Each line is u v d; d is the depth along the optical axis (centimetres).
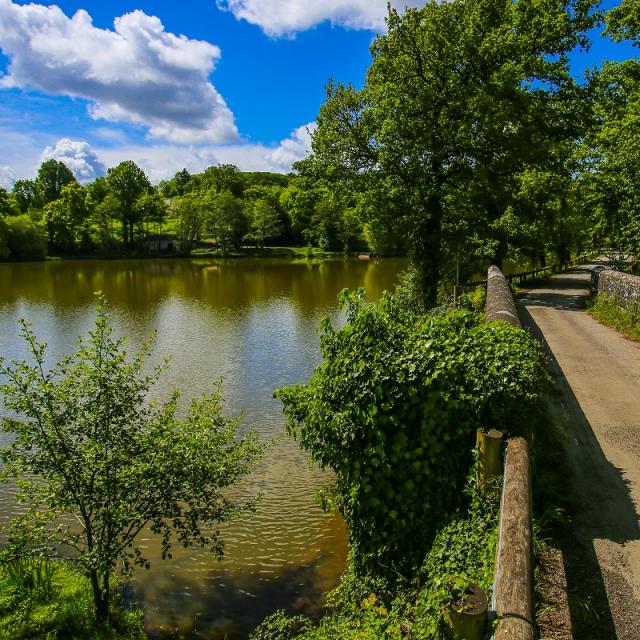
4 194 8544
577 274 4056
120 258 8619
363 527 653
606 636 430
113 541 729
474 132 2134
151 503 743
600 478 696
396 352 634
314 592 820
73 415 720
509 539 407
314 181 2558
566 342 1510
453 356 629
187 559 909
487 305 1261
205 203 10031
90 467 710
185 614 777
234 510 857
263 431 1437
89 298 3897
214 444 823
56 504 700
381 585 632
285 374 1953
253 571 873
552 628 420
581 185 2611
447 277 2589
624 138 2214
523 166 2339
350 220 9188
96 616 725
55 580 802
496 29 2097
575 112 2231
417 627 446
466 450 619
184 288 4653
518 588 355
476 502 572
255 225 10069
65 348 2325
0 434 1357
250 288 4675
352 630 586
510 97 2112
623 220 2131
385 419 621
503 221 2592
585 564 521
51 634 676
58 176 11731
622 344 1480
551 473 672
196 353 2247
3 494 1106
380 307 715
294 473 1212
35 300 3759
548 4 2189
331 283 5116
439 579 470
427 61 2155
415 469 622
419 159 2250
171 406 845
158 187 18250
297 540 957
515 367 620
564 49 2250
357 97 2327
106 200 8906
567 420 892
